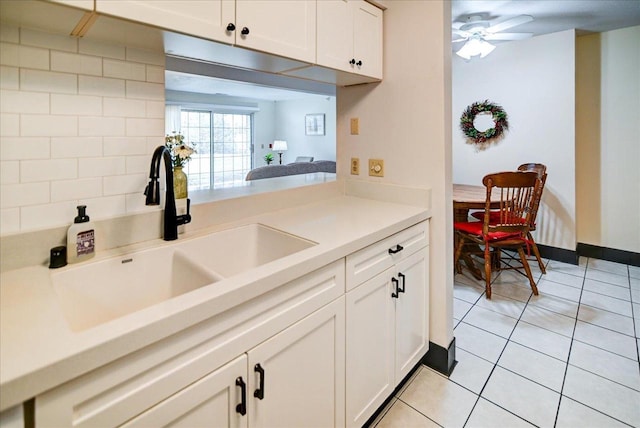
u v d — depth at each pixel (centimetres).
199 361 83
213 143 791
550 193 364
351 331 135
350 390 137
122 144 124
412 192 194
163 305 79
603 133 351
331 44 162
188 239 135
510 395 174
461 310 263
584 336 225
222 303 85
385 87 202
